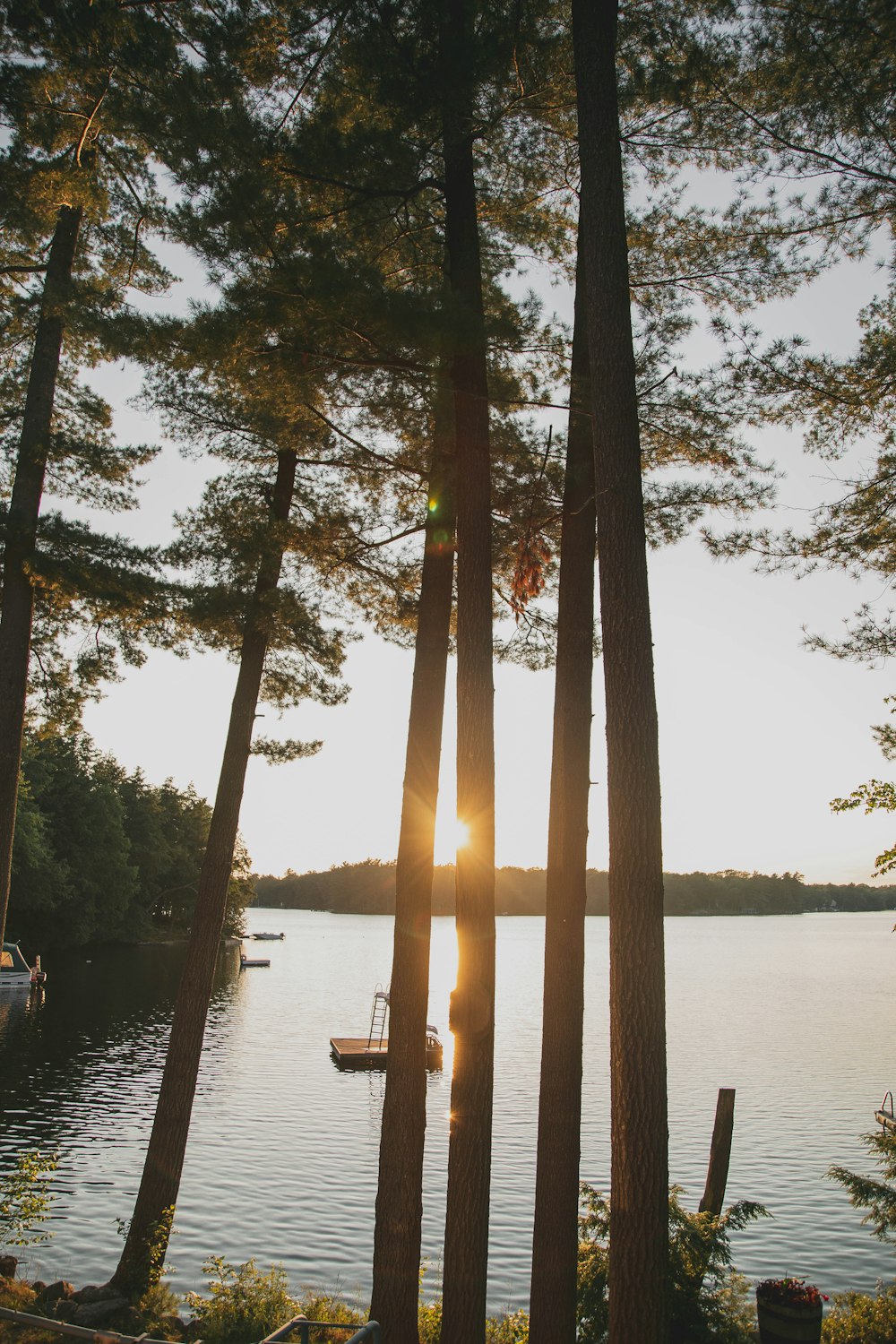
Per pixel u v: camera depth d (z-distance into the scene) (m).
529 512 9.12
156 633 11.12
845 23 6.88
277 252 7.63
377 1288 7.48
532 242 9.27
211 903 10.41
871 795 8.56
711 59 7.34
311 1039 34.09
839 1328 7.68
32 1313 8.45
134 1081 24.61
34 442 11.52
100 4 7.86
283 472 11.18
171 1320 8.51
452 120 7.91
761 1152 19.36
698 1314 7.58
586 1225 8.48
